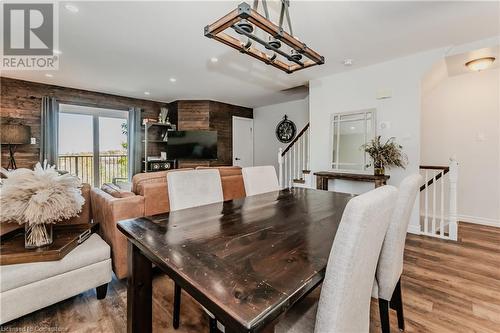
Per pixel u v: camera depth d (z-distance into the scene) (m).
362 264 0.79
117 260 1.98
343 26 2.47
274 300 0.66
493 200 3.58
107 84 4.54
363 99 3.66
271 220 1.42
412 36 2.71
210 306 0.67
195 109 5.87
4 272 1.45
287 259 0.91
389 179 3.47
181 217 1.44
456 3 2.11
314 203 1.88
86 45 2.91
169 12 2.24
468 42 2.85
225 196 3.07
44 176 1.60
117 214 2.00
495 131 3.54
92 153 5.66
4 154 4.15
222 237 1.13
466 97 3.75
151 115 5.94
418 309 1.70
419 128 3.19
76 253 1.73
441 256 2.54
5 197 1.51
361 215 0.71
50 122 4.46
